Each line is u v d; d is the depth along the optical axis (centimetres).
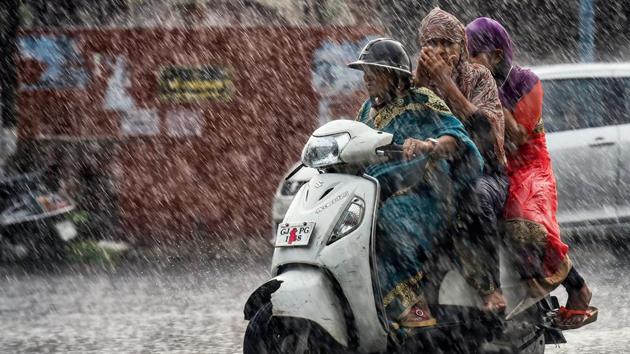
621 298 1794
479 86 1058
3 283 2177
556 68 2269
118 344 1490
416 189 988
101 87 2702
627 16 4203
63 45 2709
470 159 987
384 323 945
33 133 2708
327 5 2820
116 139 2695
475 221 1009
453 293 1006
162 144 2702
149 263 2442
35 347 1486
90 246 2561
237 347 1447
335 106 2716
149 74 2700
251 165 2714
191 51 2703
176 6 2739
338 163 966
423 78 1034
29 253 2512
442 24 1059
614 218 2206
